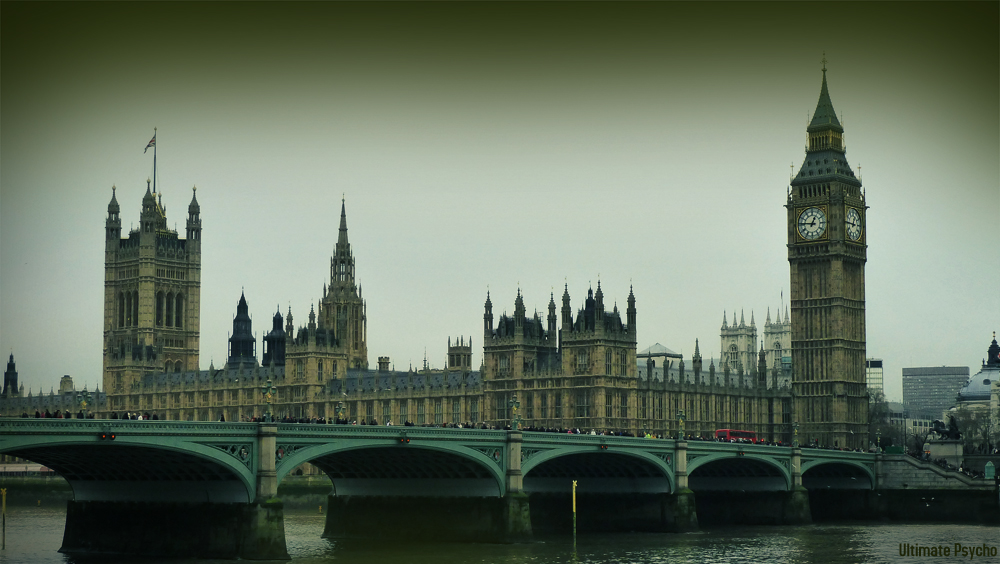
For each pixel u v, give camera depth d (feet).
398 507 648.79
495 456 616.80
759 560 594.24
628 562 576.61
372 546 614.34
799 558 604.49
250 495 520.01
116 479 563.89
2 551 592.60
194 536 538.47
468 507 625.41
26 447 456.45
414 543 626.64
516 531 616.39
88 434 469.98
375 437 559.38
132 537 559.38
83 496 579.07
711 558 599.16
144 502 557.33
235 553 522.06
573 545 636.07
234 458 515.09
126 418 530.68
